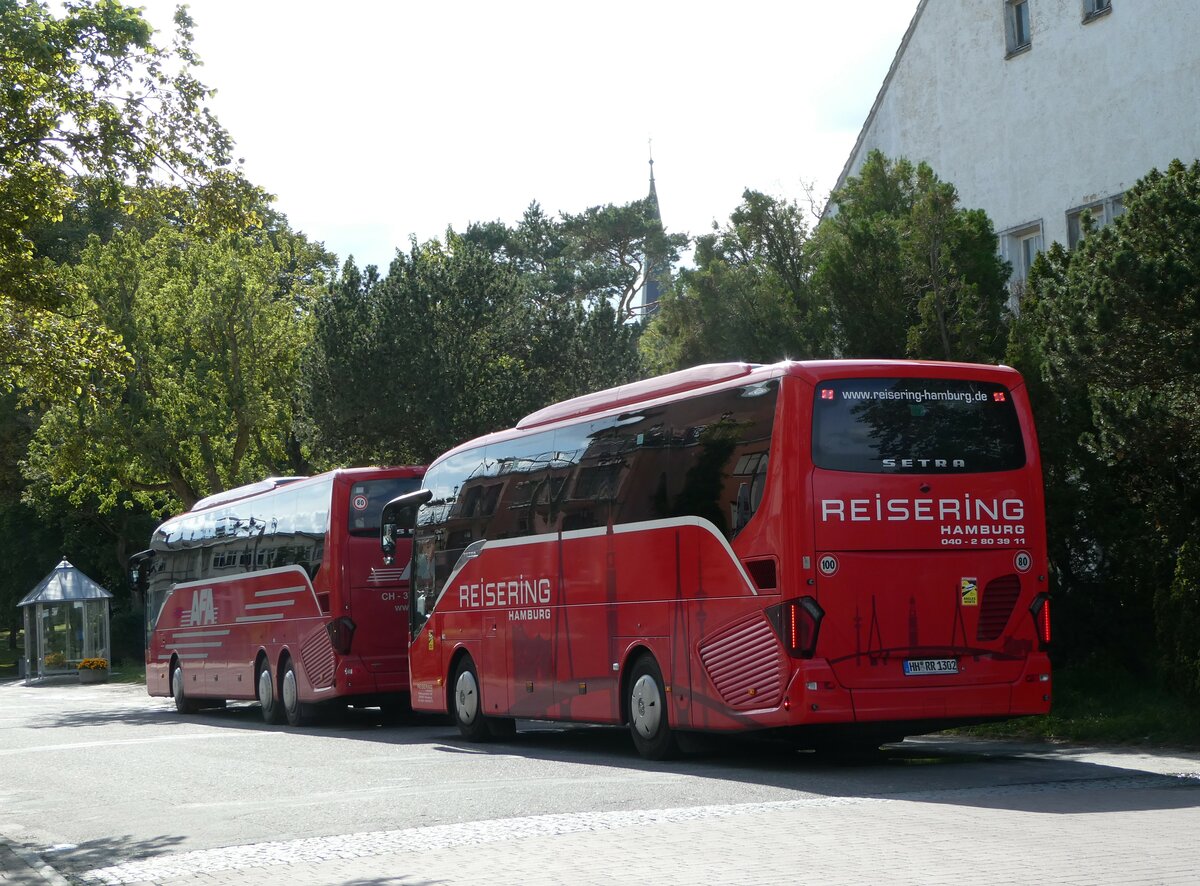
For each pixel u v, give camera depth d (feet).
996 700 44.04
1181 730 48.70
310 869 30.22
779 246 81.30
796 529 42.91
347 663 77.15
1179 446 51.55
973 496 44.47
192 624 99.71
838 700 42.55
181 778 52.19
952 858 27.43
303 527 82.12
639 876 26.94
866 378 44.11
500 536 61.11
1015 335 59.93
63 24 63.05
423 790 44.06
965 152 103.55
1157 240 50.98
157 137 65.21
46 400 76.64
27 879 31.07
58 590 177.58
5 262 64.34
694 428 48.08
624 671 51.60
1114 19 90.84
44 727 89.30
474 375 107.04
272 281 149.07
